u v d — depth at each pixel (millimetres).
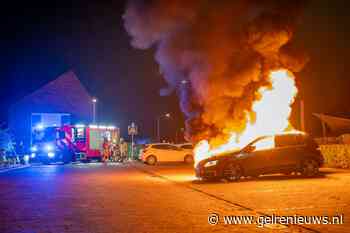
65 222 10141
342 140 28109
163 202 13008
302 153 19281
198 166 19047
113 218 10500
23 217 10875
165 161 35281
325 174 20469
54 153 38031
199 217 10422
